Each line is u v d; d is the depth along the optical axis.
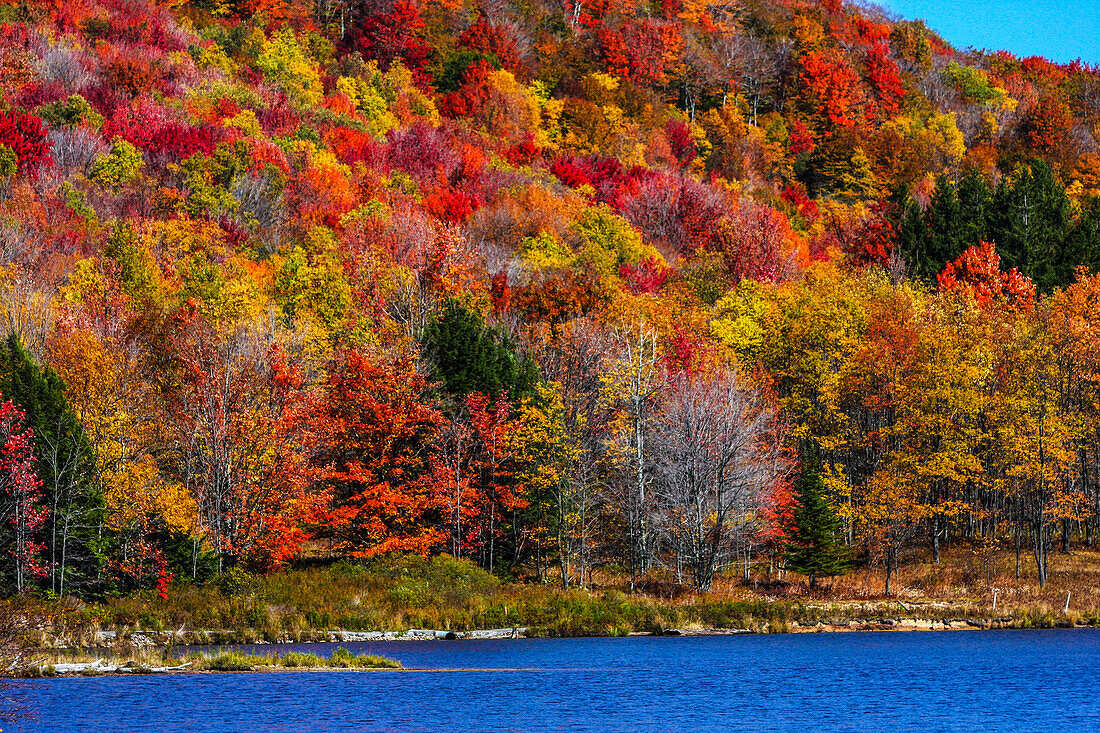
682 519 77.12
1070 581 80.81
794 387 98.88
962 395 85.31
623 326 96.94
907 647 62.22
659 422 80.19
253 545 73.44
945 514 87.38
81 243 111.69
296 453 75.69
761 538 81.69
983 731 42.03
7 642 47.72
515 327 104.81
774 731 42.03
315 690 47.75
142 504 68.75
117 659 52.12
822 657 58.59
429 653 58.69
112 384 73.31
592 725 42.62
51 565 66.19
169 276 101.06
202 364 76.38
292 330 90.56
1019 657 58.66
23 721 40.84
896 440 89.06
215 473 72.75
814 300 102.94
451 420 82.81
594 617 67.88
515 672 53.25
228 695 46.16
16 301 83.56
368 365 81.69
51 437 68.19
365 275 106.50
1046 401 84.81
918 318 98.56
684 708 45.53
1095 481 91.88
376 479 81.69
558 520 77.94
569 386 89.56
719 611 70.69
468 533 79.94
